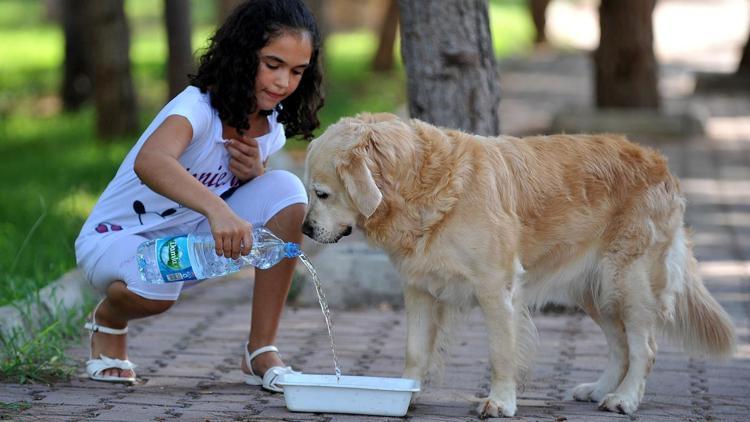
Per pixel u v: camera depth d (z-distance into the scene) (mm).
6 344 8180
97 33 21406
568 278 7641
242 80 7035
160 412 6980
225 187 7688
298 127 7680
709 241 14078
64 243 11867
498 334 7102
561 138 7707
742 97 29047
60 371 7965
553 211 7398
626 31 22078
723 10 56750
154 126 7199
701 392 7973
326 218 6969
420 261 7082
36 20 55375
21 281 10016
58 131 23750
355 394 6980
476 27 10516
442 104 10516
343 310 10750
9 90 30797
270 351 7824
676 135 22031
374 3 52531
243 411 7074
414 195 6980
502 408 7074
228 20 7082
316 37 7160
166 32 19312
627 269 7527
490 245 7016
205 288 11602
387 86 30609
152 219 7594
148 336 9508
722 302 11031
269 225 7605
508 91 30844
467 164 7074
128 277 7375
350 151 6812
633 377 7465
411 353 7473
